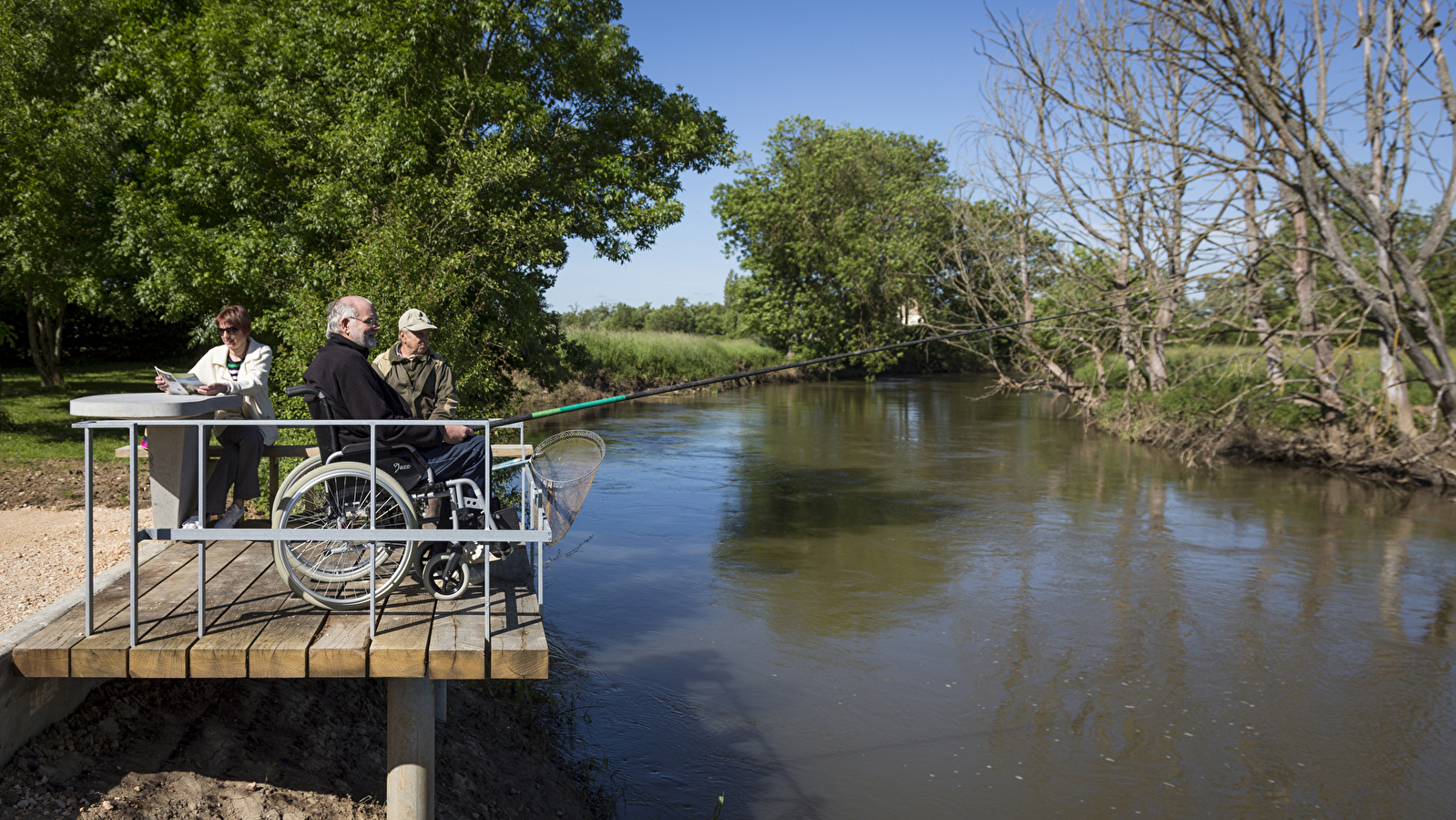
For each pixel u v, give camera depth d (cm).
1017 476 1577
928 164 4481
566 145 1403
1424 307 1417
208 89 1162
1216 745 597
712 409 2761
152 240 1133
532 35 1312
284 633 360
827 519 1224
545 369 1478
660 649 747
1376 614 845
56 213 1309
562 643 752
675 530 1154
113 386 2158
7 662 337
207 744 411
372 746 487
